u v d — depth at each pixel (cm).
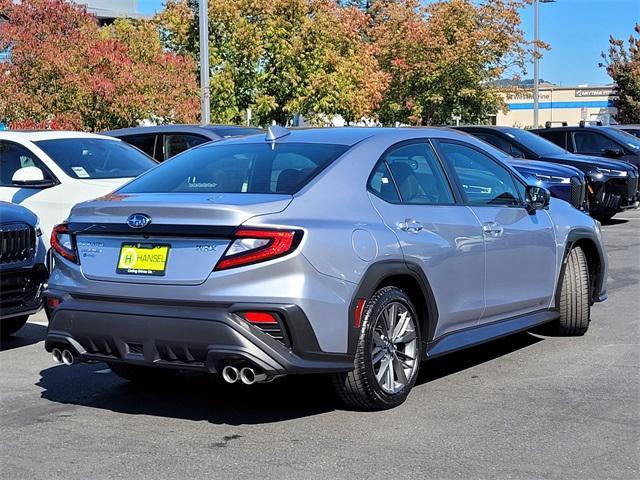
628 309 870
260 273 480
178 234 496
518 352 703
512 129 1667
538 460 461
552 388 596
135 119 1689
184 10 2081
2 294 695
